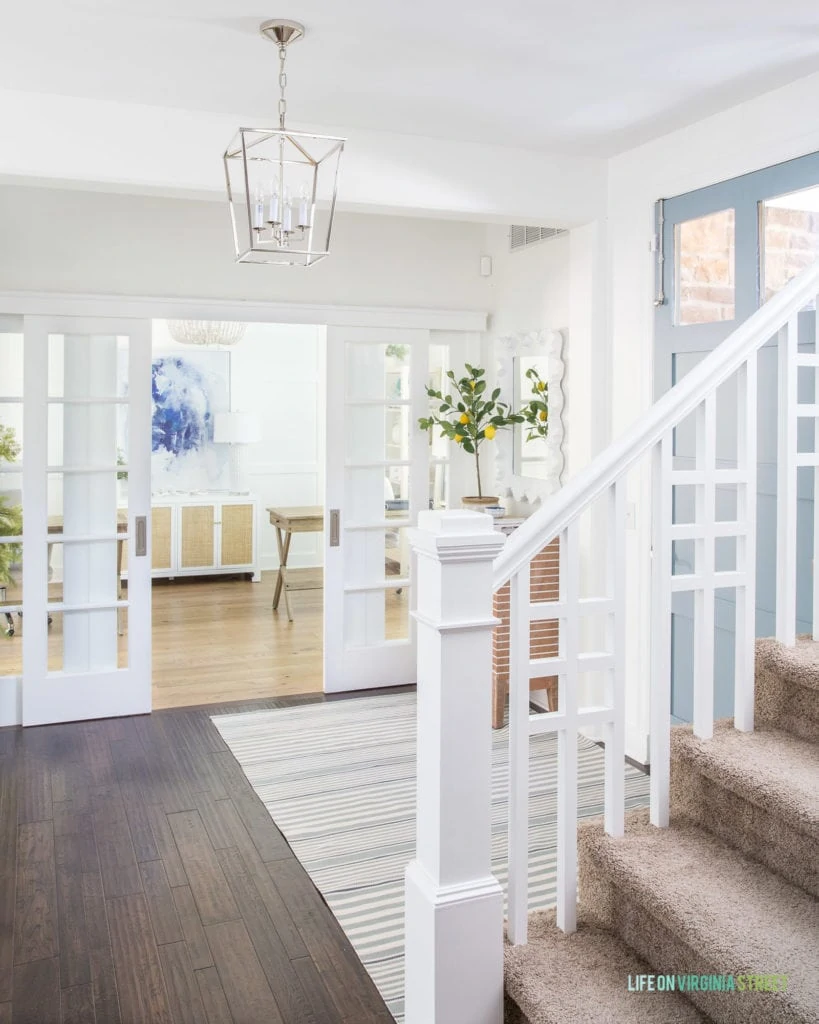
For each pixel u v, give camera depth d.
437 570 1.92
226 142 3.65
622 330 4.17
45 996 2.46
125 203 4.73
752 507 2.32
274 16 2.70
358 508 5.27
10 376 4.61
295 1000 2.45
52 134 3.44
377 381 5.25
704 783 2.23
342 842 3.40
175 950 2.68
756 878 2.00
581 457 4.40
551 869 3.16
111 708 4.80
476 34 2.84
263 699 5.13
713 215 3.63
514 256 5.19
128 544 4.79
